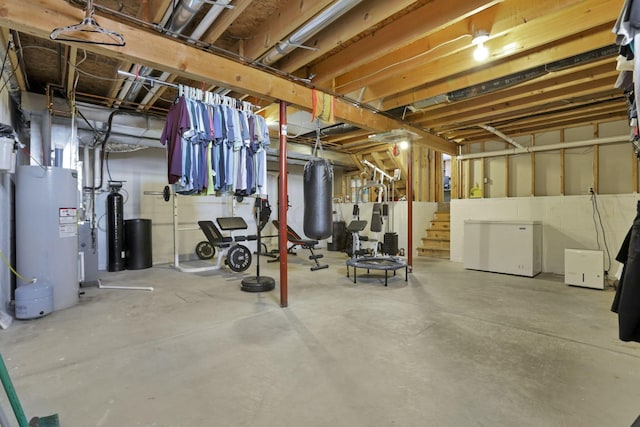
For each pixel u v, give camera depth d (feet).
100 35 7.75
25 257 11.32
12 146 9.46
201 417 5.66
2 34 9.23
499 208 20.94
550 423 5.49
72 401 6.11
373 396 6.30
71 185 12.25
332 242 28.78
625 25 3.71
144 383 6.75
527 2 8.44
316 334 9.36
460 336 9.25
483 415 5.71
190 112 9.85
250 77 10.71
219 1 7.77
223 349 8.36
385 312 11.38
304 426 5.45
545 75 11.81
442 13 8.65
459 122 17.92
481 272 18.78
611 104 15.06
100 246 19.63
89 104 15.25
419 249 25.32
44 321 10.44
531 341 8.90
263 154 11.82
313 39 10.37
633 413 5.76
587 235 17.80
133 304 12.31
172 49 8.98
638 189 16.84
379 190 26.55
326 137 21.59
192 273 18.33
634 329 4.55
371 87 14.16
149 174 21.84
